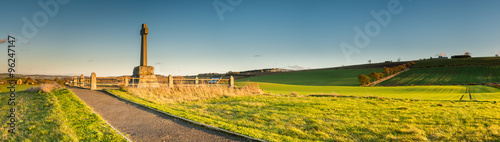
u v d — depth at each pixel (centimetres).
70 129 830
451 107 1546
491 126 1042
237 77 12369
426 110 1448
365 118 1276
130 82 2392
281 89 3941
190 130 927
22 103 1280
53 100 1345
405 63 12738
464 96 2569
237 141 817
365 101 1892
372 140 923
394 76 9138
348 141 908
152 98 1802
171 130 920
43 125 866
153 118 1102
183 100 1962
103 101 1476
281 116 1316
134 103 1451
